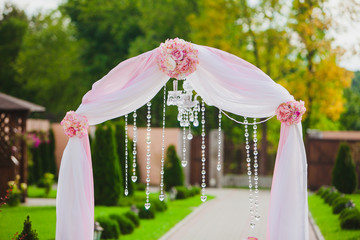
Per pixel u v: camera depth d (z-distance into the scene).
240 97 5.55
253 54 22.95
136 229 9.30
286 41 19.98
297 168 5.40
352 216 8.97
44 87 28.52
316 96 19.41
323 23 17.84
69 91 28.98
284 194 5.34
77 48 29.70
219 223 10.31
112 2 28.75
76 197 5.41
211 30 20.98
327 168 17.72
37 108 13.84
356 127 27.53
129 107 5.75
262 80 5.54
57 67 29.20
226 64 5.61
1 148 12.88
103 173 12.38
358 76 25.05
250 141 20.55
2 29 26.70
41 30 31.97
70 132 5.52
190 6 25.12
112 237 8.13
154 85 5.64
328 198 12.80
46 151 18.89
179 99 5.82
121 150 13.76
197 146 19.88
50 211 11.12
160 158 19.52
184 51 5.48
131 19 27.69
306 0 18.56
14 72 26.75
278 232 5.30
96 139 12.46
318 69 19.31
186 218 10.93
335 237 8.32
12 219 9.77
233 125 25.31
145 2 26.25
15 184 12.70
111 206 12.36
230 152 20.31
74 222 5.36
